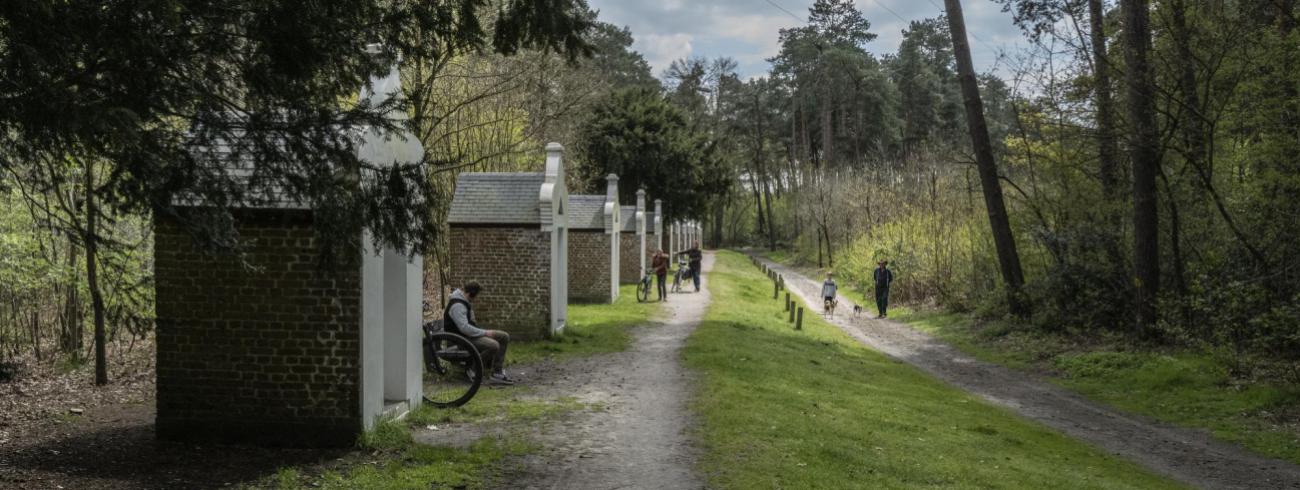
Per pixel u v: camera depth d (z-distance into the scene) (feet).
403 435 30.19
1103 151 69.31
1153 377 54.03
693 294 122.42
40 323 62.80
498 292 64.90
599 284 106.73
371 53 23.30
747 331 73.67
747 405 37.76
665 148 166.71
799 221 254.27
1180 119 60.54
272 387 29.12
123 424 33.12
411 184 24.29
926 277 113.91
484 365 43.34
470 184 67.77
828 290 111.65
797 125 280.51
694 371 48.19
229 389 29.27
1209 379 51.44
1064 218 76.48
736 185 305.53
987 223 95.40
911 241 124.47
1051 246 75.15
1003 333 79.97
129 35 17.48
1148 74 59.06
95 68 18.13
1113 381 56.80
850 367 59.00
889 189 170.60
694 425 33.63
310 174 21.66
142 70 18.34
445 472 26.23
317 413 29.01
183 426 29.58
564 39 29.81
